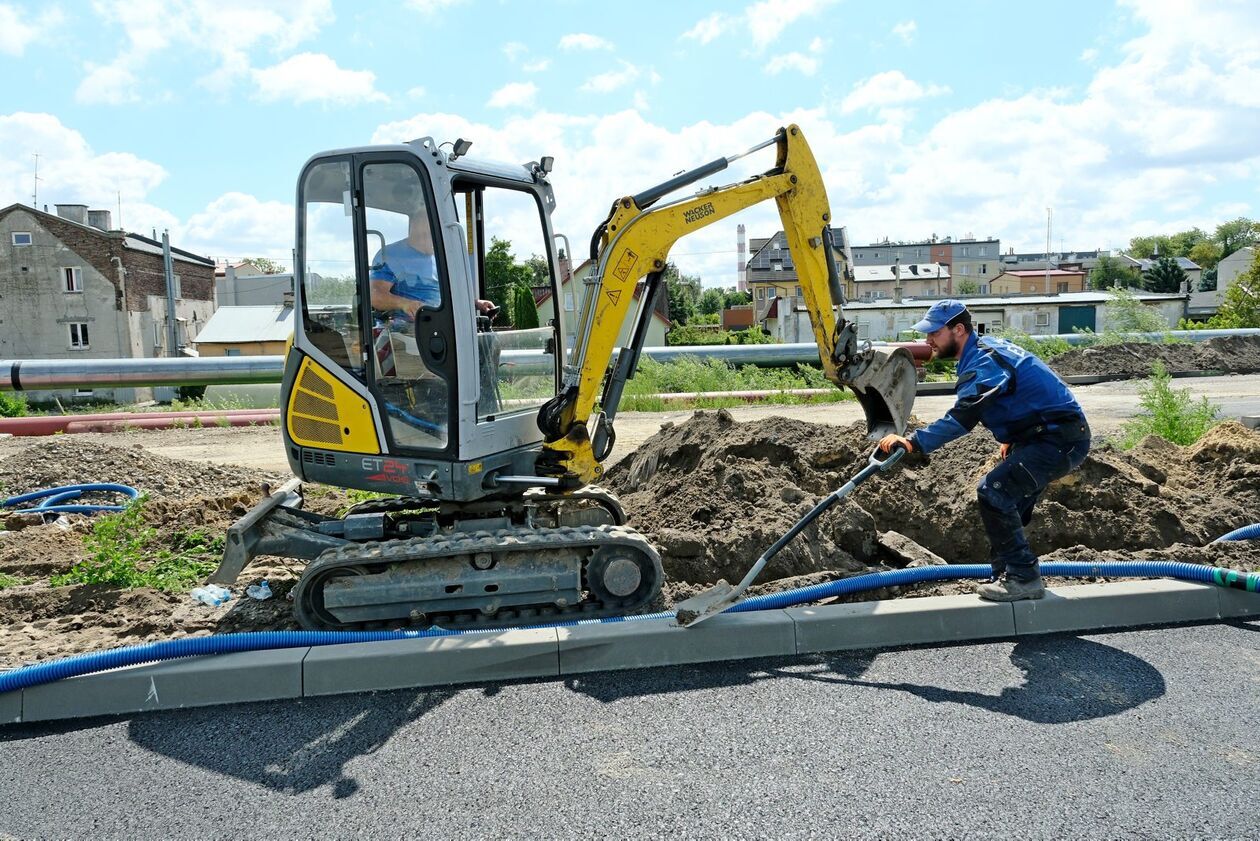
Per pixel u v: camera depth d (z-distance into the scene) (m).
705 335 47.91
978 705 3.64
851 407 14.56
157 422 13.41
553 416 4.94
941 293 72.25
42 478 8.12
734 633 4.20
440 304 4.49
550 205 5.50
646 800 2.98
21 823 2.95
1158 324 21.75
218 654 3.98
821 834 2.76
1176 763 3.15
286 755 3.38
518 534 4.64
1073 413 4.34
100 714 3.79
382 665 3.95
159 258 45.69
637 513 6.23
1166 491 5.87
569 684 3.96
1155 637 4.36
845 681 3.91
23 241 40.34
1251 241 103.25
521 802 2.99
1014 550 4.41
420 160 4.39
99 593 5.07
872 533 5.66
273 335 38.44
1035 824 2.79
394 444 4.68
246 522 4.72
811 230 5.29
